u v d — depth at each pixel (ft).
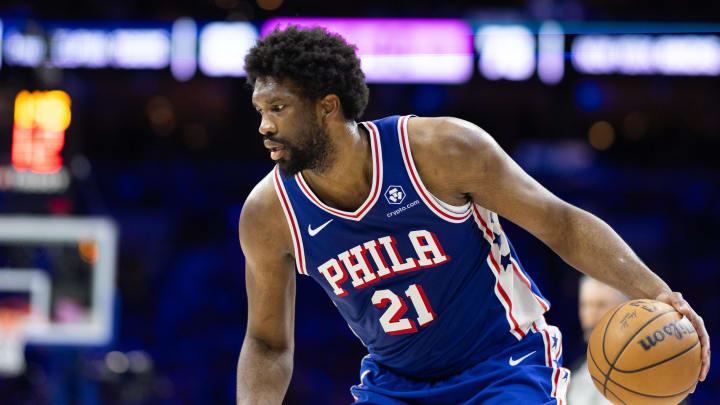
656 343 17.69
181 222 103.30
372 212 18.61
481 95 104.01
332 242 19.20
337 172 18.49
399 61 81.05
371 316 20.01
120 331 94.89
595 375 18.62
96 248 60.95
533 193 18.74
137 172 106.52
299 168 18.28
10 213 63.98
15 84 65.36
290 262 20.42
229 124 109.19
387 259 19.06
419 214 18.61
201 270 99.55
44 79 66.33
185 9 96.17
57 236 60.49
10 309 60.18
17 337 59.57
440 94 103.45
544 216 18.75
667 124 106.73
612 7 86.33
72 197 66.33
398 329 19.79
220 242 102.32
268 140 18.11
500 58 81.10
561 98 103.45
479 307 19.77
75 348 61.82
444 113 103.76
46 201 64.69
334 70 17.89
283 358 21.04
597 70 83.10
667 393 17.87
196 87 107.65
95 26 82.74
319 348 89.86
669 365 17.66
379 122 19.01
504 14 88.48
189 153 109.29
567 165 101.65
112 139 108.06
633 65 83.25
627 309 18.38
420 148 18.52
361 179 18.65
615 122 107.04
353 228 18.93
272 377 20.59
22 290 60.49
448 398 19.71
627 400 18.13
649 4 85.51
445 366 20.13
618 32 83.51
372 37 81.00
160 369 89.56
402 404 19.99
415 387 20.40
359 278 19.39
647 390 17.80
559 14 83.92
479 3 94.99
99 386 62.03
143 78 106.52
